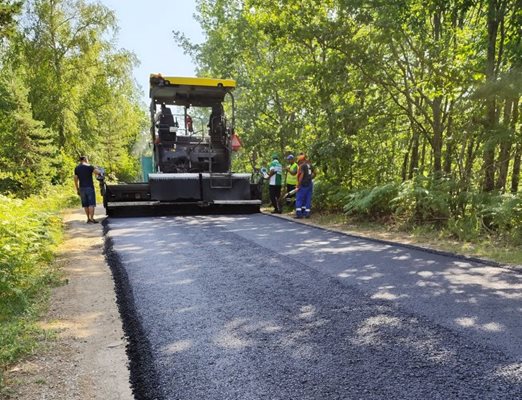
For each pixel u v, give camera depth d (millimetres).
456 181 8750
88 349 3209
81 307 4168
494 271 5211
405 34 9516
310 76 12094
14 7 12086
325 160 11617
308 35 10195
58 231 8320
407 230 8648
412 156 12648
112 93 28000
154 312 3951
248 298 4305
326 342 3199
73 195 18391
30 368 2920
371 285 4676
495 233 7492
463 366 2773
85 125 27953
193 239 7820
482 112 8312
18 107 21547
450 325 3465
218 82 12742
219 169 13383
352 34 10141
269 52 18219
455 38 9711
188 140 13141
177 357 3020
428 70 9922
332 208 12172
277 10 10688
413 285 4641
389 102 11672
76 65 26609
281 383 2619
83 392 2600
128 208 12148
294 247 7012
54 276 5199
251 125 18750
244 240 7711
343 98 11750
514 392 2447
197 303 4188
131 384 2684
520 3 7578
